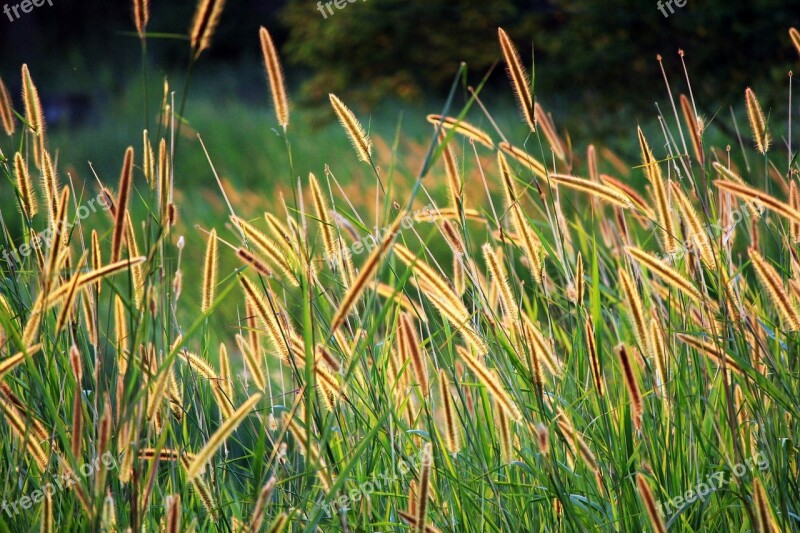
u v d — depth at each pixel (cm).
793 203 336
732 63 779
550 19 973
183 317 440
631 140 866
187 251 716
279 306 329
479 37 1002
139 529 315
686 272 342
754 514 317
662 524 311
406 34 1016
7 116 330
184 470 329
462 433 333
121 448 318
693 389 339
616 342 354
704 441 333
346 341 335
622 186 339
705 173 343
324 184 934
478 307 336
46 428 328
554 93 866
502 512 330
